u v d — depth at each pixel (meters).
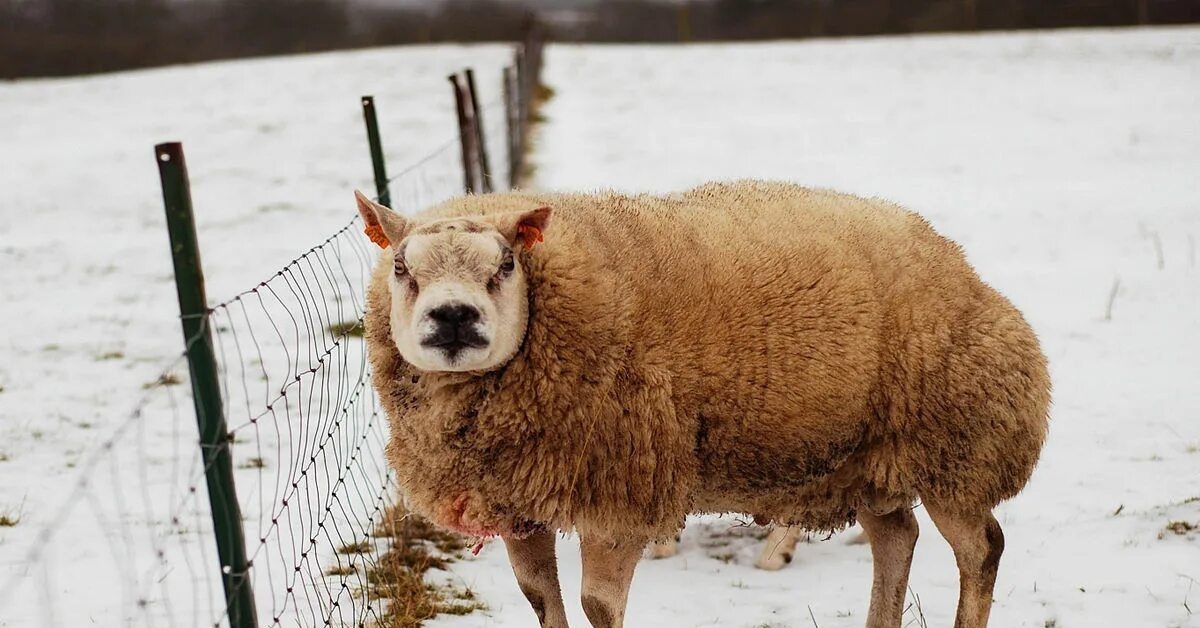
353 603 4.71
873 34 39.16
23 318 10.13
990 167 15.30
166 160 2.96
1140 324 9.10
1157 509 5.63
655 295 4.05
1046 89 21.17
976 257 11.35
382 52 32.00
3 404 7.79
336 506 5.90
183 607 4.79
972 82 22.62
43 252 12.70
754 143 17.55
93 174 17.00
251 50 45.19
